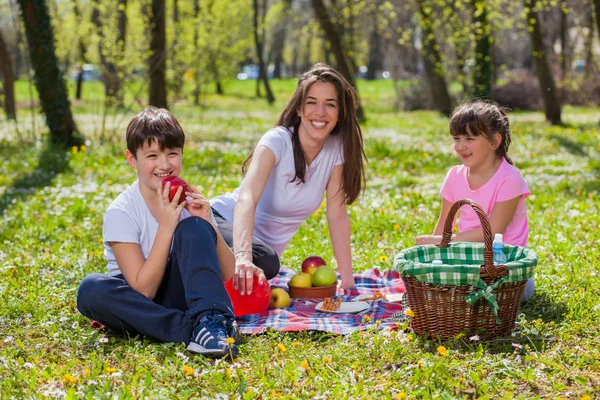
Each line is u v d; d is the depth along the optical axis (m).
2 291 6.20
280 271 7.22
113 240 5.22
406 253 5.33
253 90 65.00
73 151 16.33
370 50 70.81
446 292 4.88
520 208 6.23
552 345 4.85
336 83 6.01
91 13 28.80
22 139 18.59
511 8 25.33
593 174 13.98
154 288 5.21
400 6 32.47
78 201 10.55
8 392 4.16
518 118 31.52
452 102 38.81
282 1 63.16
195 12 39.62
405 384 4.22
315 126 6.00
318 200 6.47
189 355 4.82
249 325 5.42
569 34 48.09
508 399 3.94
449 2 26.84
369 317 5.52
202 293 4.99
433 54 31.33
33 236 8.96
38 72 18.06
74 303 5.91
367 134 23.73
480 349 4.66
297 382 4.29
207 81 28.53
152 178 5.27
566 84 38.84
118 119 29.39
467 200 5.03
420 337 5.01
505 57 57.22
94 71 30.62
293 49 98.06
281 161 6.17
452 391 4.12
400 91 41.47
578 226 8.78
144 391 4.05
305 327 5.27
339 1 36.69
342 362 4.59
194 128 25.69
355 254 8.01
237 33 44.22
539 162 16.22
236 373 4.39
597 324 5.26
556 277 6.46
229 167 15.49
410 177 14.45
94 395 4.06
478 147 5.98
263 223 6.52
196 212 5.26
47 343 5.08
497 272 4.80
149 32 23.34
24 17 17.84
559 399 3.99
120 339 5.19
